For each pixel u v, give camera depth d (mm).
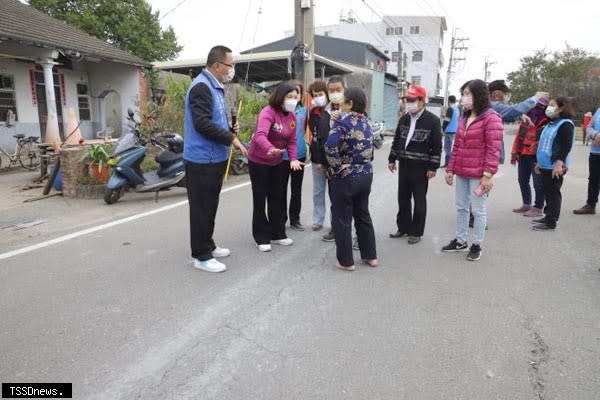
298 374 2848
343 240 4535
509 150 18406
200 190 4391
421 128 5316
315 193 5984
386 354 3068
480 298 3961
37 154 11734
